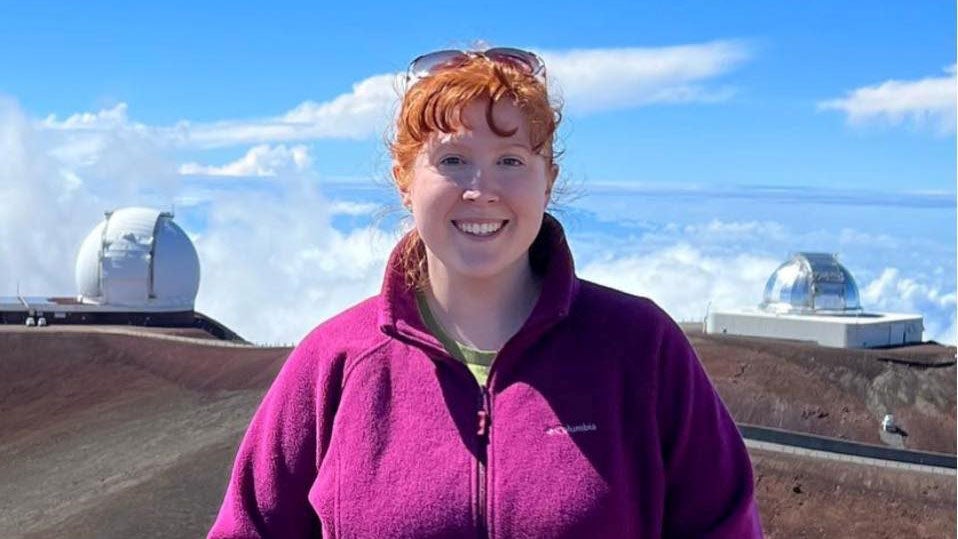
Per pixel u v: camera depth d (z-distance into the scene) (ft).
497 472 5.43
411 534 5.42
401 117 5.66
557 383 5.54
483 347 5.73
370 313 5.87
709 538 5.57
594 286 5.83
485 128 5.53
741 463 5.74
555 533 5.34
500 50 5.64
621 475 5.46
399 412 5.58
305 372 5.84
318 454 5.74
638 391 5.57
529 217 5.59
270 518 5.80
